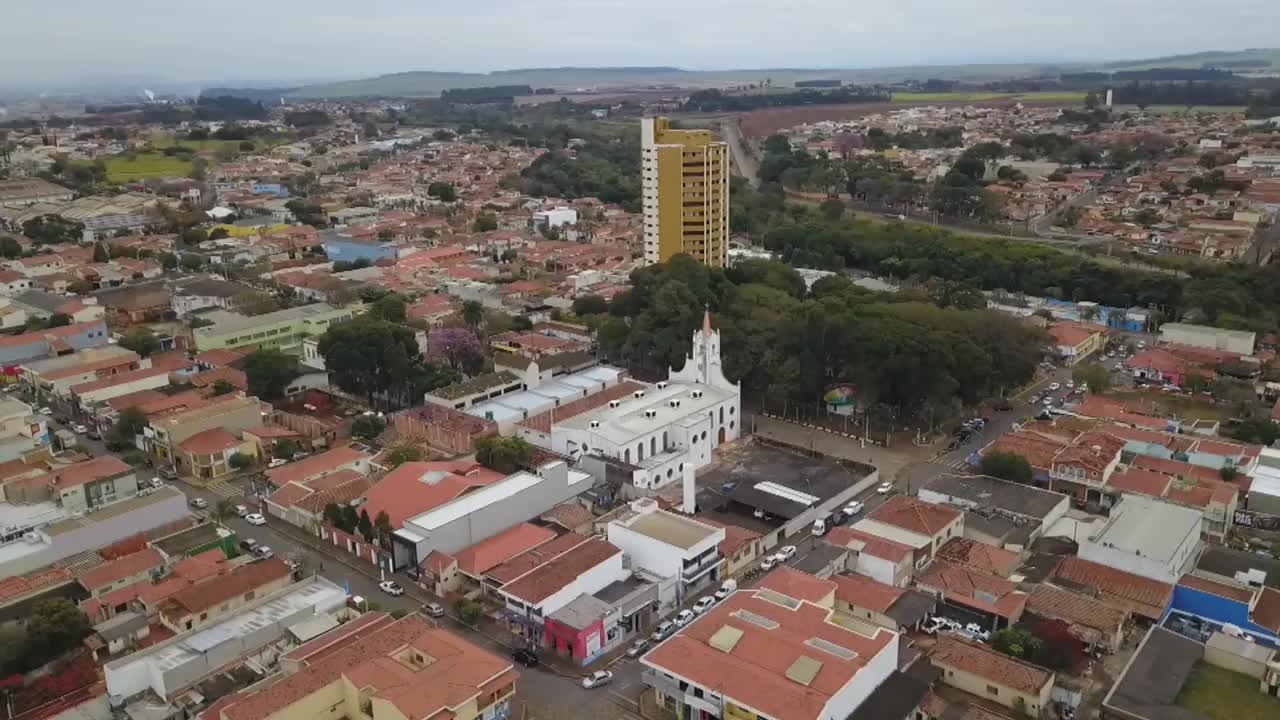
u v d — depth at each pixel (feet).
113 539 430.61
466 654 325.01
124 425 556.92
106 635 361.10
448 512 439.22
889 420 607.78
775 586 372.58
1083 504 486.79
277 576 392.88
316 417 608.19
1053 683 334.65
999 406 629.10
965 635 368.89
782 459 543.80
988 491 477.77
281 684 307.58
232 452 532.32
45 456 502.38
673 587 401.49
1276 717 321.52
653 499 452.35
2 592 380.37
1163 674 335.06
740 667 317.01
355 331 604.49
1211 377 646.74
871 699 316.19
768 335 642.22
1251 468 492.54
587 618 367.66
